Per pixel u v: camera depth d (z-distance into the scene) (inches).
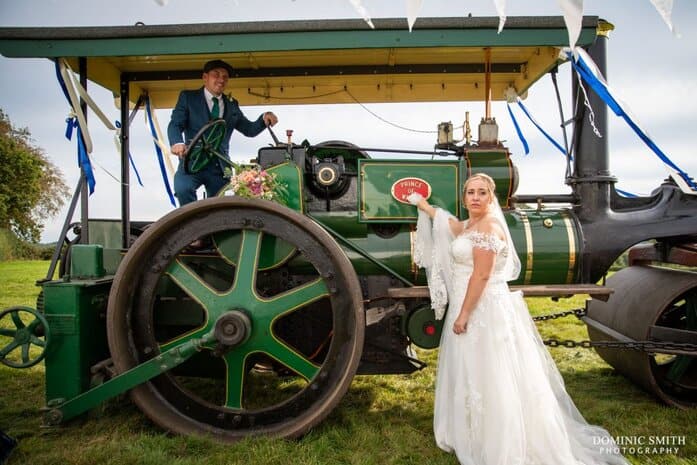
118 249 155.7
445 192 132.4
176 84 171.5
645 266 165.6
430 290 119.6
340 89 180.9
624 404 142.9
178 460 108.7
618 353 152.3
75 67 149.0
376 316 129.6
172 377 123.3
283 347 120.8
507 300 110.4
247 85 177.3
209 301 121.6
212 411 121.8
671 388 144.7
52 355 122.4
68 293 122.6
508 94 180.1
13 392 157.5
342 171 132.0
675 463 109.2
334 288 118.3
